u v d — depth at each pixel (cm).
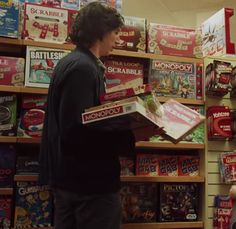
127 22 249
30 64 224
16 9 224
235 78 253
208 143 253
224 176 246
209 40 284
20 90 221
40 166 177
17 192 220
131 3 325
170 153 268
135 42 248
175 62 254
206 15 333
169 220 243
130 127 160
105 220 156
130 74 247
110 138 157
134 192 242
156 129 172
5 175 219
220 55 267
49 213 222
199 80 258
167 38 256
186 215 246
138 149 259
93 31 174
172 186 248
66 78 157
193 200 250
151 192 245
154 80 249
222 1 329
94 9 176
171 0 328
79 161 156
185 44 259
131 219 238
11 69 224
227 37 264
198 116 208
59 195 165
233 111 258
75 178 157
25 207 220
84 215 156
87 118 147
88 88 155
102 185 157
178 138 189
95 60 170
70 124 150
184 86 254
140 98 154
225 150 256
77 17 180
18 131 222
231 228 193
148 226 238
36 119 224
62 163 158
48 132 171
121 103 144
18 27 225
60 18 234
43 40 230
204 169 250
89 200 155
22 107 226
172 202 246
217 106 254
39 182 177
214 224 243
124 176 236
